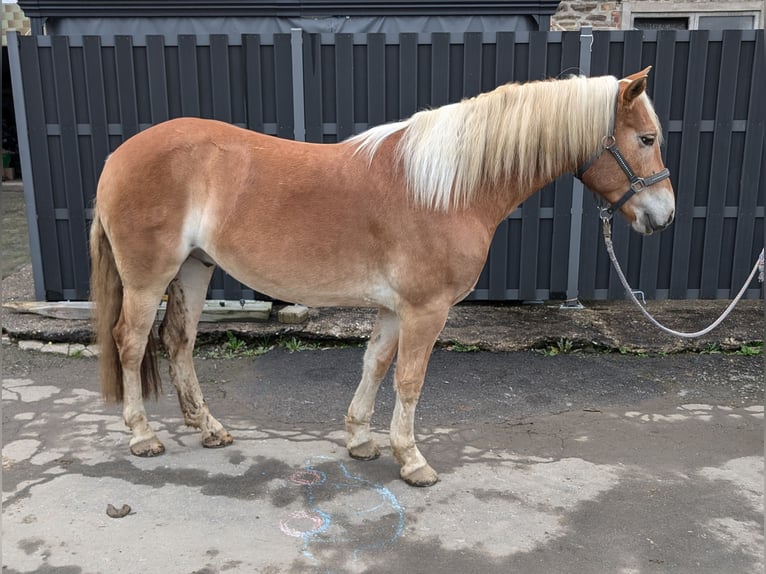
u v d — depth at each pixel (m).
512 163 2.51
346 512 2.51
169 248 2.60
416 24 5.78
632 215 2.59
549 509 2.54
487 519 2.47
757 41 4.48
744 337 4.29
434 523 2.44
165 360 4.13
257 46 4.51
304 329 4.36
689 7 7.32
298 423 3.29
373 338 2.80
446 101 4.63
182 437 3.12
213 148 2.56
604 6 7.39
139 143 2.60
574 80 2.53
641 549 2.30
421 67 4.59
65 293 4.83
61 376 3.85
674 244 4.82
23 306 4.56
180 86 4.56
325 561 2.22
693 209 4.77
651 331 4.44
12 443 3.04
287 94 4.61
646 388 3.73
